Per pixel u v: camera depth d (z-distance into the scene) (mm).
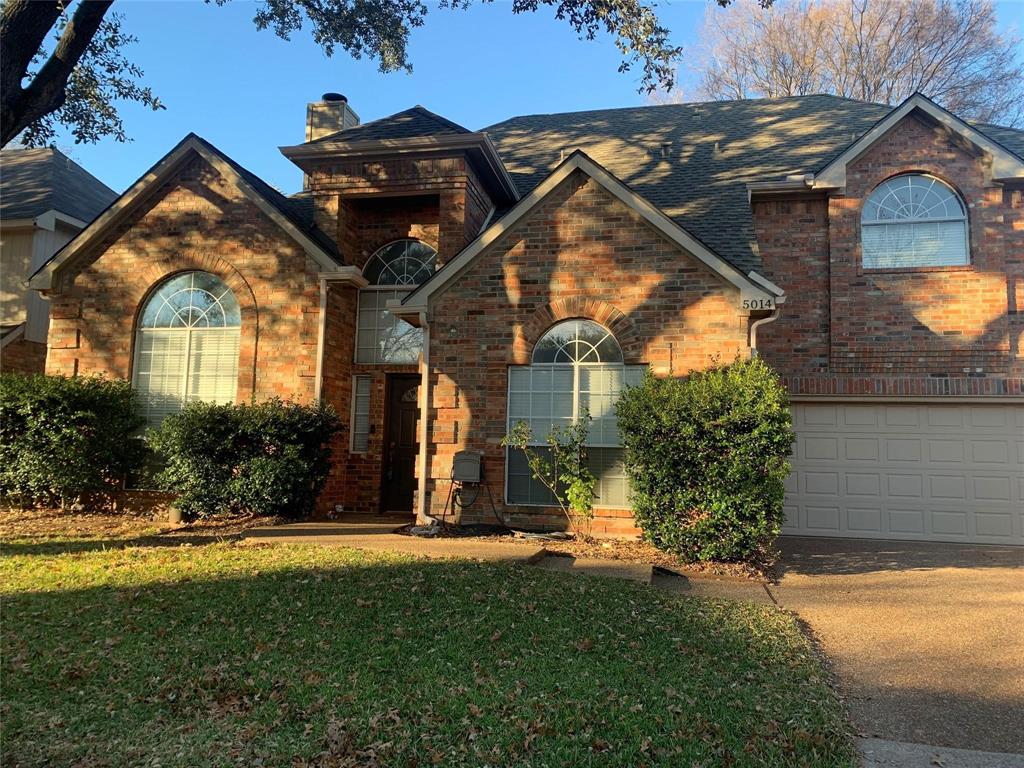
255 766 3295
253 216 11766
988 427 10750
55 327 12156
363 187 11969
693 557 8055
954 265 10953
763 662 4734
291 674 4363
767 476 7926
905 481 10914
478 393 9898
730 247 9969
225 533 9266
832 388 11062
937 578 7832
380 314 12555
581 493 9047
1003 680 4637
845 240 11289
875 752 3598
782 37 28281
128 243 12133
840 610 6379
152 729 3678
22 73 8328
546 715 3812
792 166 12219
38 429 10438
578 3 10477
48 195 15820
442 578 6617
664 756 3395
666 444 8008
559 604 5926
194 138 11883
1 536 8906
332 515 11469
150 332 11984
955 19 25234
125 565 7145
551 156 14672
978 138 10859
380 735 3574
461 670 4453
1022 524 10477
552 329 9883
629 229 9672
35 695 4102
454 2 12391
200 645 4855
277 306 11500
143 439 11641
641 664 4621
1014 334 10719
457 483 9797
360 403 12383
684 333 9336
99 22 9016
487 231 9945
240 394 11438
